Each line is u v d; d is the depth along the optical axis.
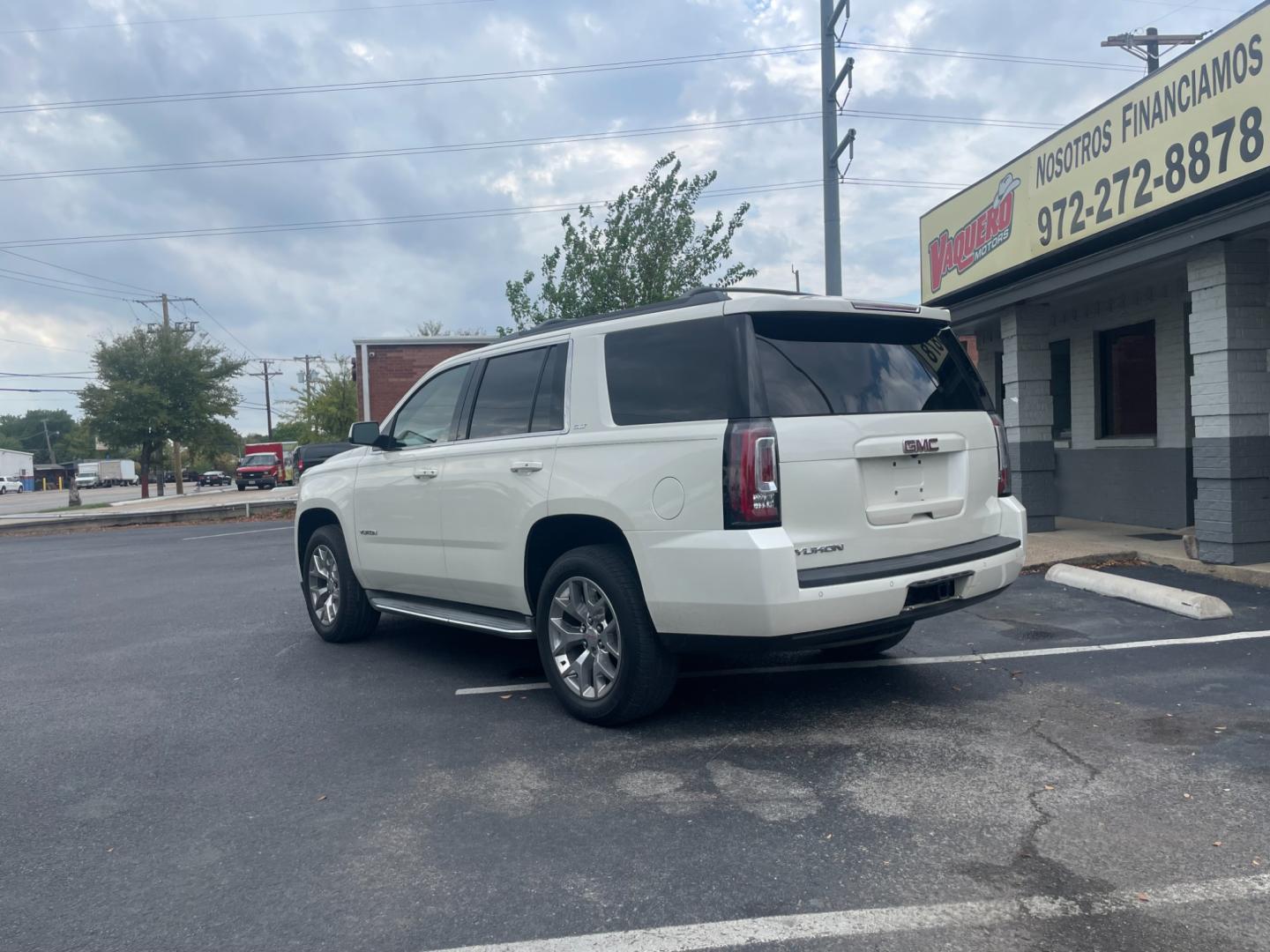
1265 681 5.42
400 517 6.44
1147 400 11.61
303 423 55.62
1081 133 9.66
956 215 12.40
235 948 3.08
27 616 9.77
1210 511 8.61
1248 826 3.63
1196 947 2.87
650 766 4.53
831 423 4.53
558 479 5.12
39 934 3.20
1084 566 9.16
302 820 4.08
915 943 2.95
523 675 6.27
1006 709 5.12
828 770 4.37
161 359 42.72
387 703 5.77
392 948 3.04
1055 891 3.22
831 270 15.22
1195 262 8.55
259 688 6.25
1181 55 8.22
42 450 146.38
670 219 17.48
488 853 3.69
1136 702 5.14
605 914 3.19
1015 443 11.45
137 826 4.09
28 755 5.09
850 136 14.46
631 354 4.98
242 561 13.99
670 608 4.59
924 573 4.69
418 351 27.36
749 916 3.14
